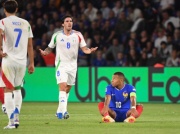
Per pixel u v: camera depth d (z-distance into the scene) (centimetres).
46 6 7000
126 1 6725
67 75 3666
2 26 2853
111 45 6388
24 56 2897
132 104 3231
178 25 6544
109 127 2984
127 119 3241
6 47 2872
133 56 6153
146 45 6347
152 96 5641
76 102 5641
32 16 6912
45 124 3177
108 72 5659
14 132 2719
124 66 5691
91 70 5681
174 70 5609
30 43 2944
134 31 6512
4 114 4084
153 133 2694
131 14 6606
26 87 5788
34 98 5784
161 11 6700
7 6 2892
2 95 4003
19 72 2894
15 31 2872
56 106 5041
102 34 6544
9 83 2862
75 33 3694
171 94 5622
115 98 3256
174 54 6128
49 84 5762
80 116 3891
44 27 6731
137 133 2694
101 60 6262
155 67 5631
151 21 6562
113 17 6631
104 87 5659
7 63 2858
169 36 6291
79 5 6925
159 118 3709
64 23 3678
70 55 3669
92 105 5184
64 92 3612
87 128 2938
